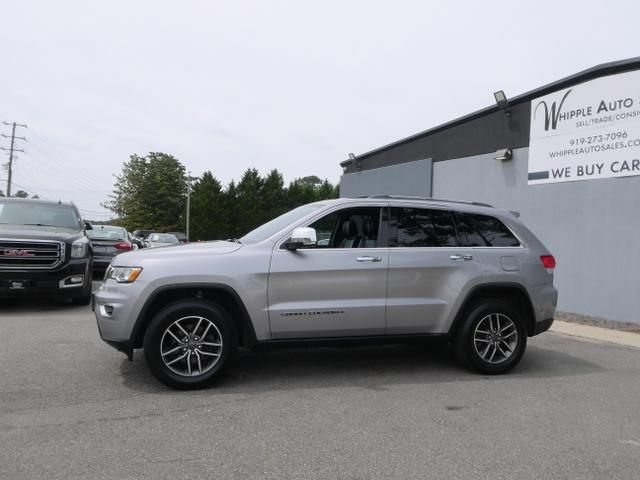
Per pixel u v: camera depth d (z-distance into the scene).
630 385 5.31
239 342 5.14
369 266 5.16
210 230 60.84
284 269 4.96
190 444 3.54
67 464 3.19
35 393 4.54
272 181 66.12
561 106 10.56
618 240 9.49
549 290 5.83
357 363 5.91
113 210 73.19
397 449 3.54
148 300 4.69
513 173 11.82
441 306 5.37
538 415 4.31
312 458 3.37
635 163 9.19
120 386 4.79
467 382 5.26
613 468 3.34
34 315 8.48
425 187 14.63
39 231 8.95
